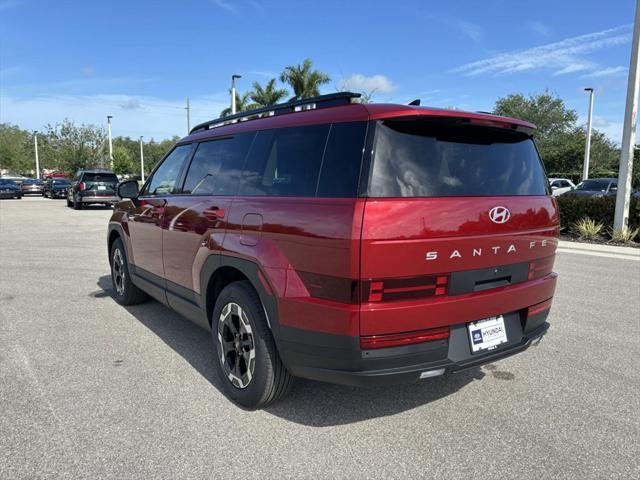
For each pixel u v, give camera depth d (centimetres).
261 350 326
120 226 579
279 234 310
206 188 411
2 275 788
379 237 264
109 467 277
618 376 411
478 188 309
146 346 469
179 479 268
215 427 322
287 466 280
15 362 427
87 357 440
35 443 300
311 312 287
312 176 304
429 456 291
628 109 1245
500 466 282
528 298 335
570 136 4938
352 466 281
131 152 7725
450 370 291
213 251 369
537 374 414
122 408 346
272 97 3350
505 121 327
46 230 1425
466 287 297
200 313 406
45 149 4897
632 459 291
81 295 662
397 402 361
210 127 456
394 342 274
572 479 271
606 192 1930
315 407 352
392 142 285
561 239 1346
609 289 723
